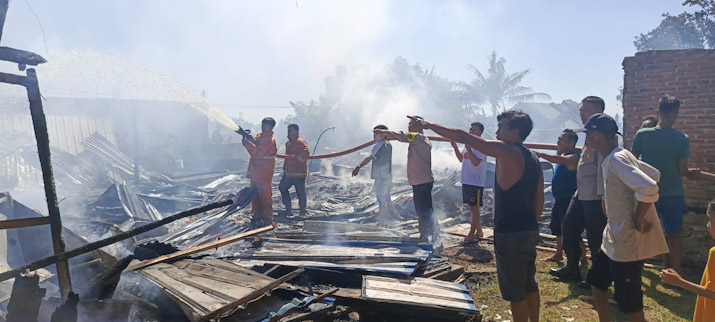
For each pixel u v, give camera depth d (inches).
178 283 152.2
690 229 242.8
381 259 206.7
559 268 225.9
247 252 222.5
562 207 230.1
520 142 140.0
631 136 261.9
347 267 193.6
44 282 159.0
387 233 260.2
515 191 134.0
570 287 201.5
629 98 262.2
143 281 156.1
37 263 118.0
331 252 218.1
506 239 135.3
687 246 244.2
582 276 214.8
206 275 161.3
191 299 138.9
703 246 239.5
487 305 180.9
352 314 168.1
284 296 170.9
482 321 164.2
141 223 337.7
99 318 131.5
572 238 209.3
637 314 136.3
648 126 225.0
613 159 134.7
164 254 197.3
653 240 134.5
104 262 171.0
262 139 322.0
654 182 125.0
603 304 148.7
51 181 126.9
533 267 142.7
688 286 118.7
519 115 138.6
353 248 226.5
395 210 389.4
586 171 189.3
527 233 134.5
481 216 373.7
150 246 196.4
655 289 199.5
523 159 133.6
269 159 321.4
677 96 247.6
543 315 170.9
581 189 192.2
